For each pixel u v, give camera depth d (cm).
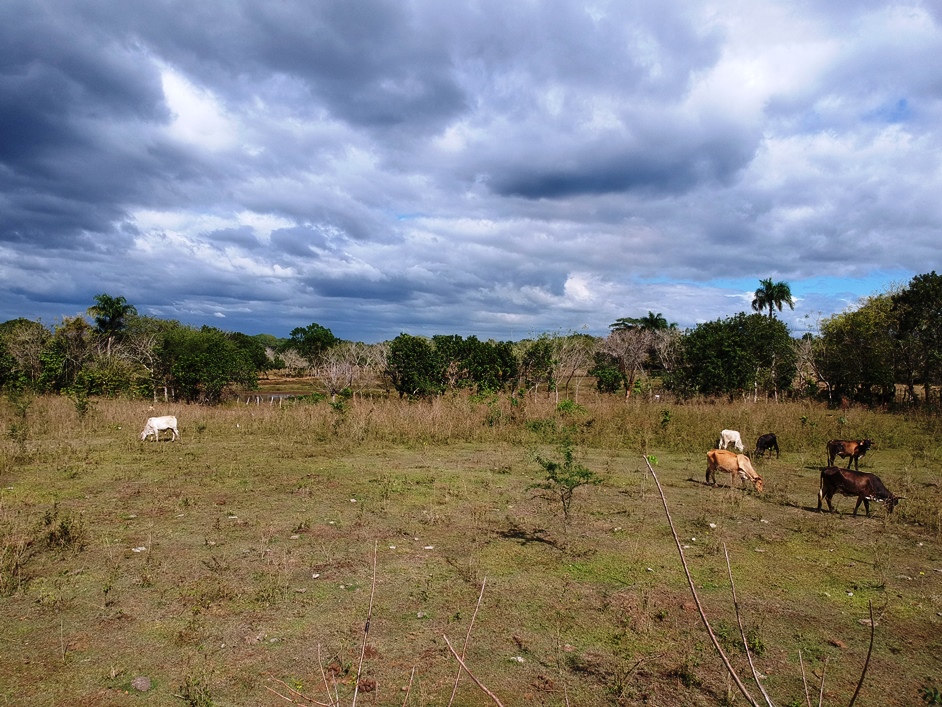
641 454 1424
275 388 5397
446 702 427
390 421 1717
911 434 1712
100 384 2800
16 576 619
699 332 3144
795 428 1702
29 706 414
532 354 3123
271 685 443
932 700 419
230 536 766
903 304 2870
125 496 958
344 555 706
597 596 606
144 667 465
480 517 867
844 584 650
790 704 430
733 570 681
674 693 446
